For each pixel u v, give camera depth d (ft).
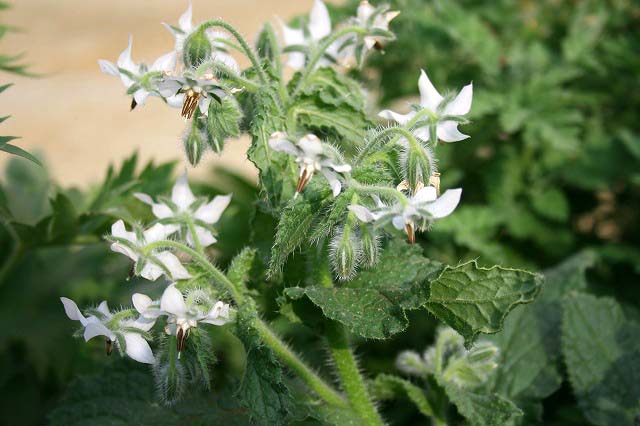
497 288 1.08
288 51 1.22
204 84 1.05
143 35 5.14
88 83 4.53
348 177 1.04
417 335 1.64
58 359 1.64
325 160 1.01
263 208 1.17
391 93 1.96
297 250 1.16
